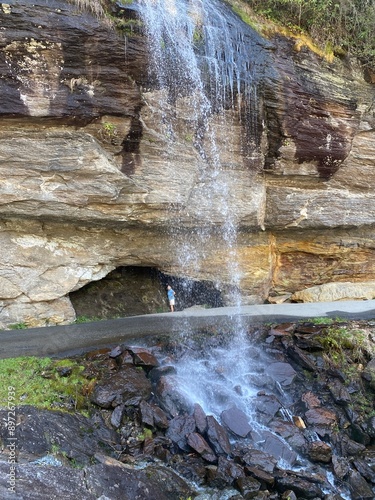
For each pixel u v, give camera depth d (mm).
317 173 10391
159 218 8977
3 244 8164
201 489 5484
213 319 9484
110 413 6184
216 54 8797
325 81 10000
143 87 7992
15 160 7316
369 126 10750
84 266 9070
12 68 6891
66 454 5258
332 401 7457
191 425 6176
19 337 7914
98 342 7844
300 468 6168
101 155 7695
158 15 8070
